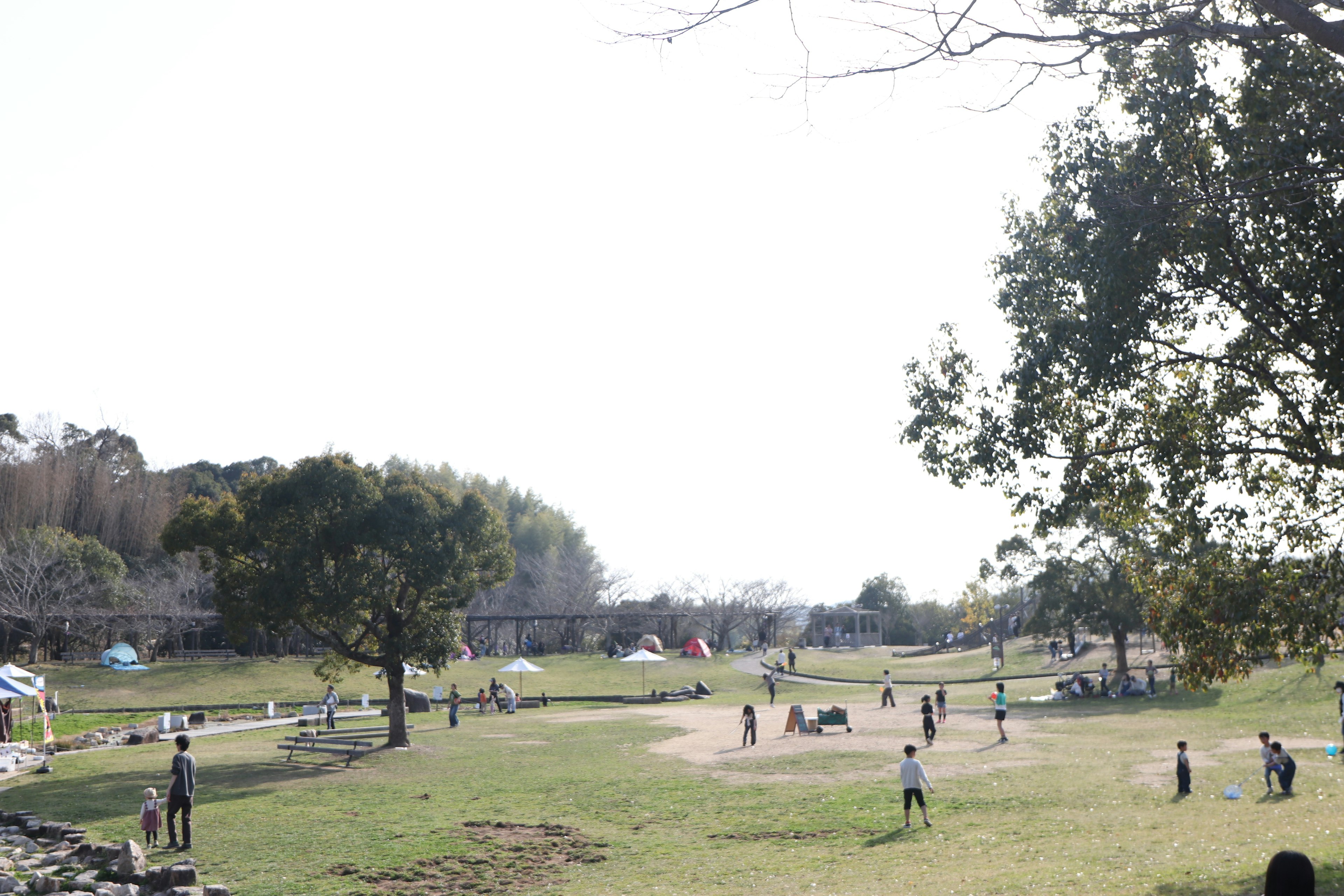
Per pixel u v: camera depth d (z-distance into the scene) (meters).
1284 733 32.97
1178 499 13.95
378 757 32.62
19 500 80.38
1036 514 14.87
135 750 37.56
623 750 33.81
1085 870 13.55
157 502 90.25
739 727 41.66
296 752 34.56
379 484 34.50
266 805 23.33
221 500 33.56
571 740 37.62
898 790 23.67
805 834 19.03
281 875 16.56
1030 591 59.12
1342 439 12.98
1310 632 12.84
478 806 22.94
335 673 38.38
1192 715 40.59
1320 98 11.47
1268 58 11.99
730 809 21.92
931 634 115.38
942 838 17.81
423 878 16.45
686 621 104.56
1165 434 14.34
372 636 36.09
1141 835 16.58
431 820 21.20
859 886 13.97
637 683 70.94
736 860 16.95
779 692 65.56
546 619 90.31
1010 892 12.34
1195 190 12.45
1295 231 12.23
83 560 74.06
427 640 34.50
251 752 35.19
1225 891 11.24
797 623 114.06
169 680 64.50
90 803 23.84
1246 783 22.39
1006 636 92.75
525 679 71.56
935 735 35.22
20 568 68.75
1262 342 14.07
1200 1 10.81
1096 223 13.22
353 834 19.75
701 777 26.77
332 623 33.59
